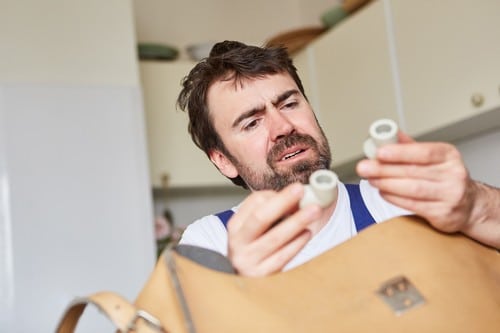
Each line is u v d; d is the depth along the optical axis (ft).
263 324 1.84
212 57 3.38
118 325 1.92
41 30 7.04
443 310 1.87
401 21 6.81
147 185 7.09
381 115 7.16
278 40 8.43
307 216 1.86
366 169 1.82
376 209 2.79
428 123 6.48
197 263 1.98
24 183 6.67
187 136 8.64
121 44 7.29
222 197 9.74
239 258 1.94
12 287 6.45
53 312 6.50
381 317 1.85
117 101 7.13
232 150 3.23
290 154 3.03
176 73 8.73
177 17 9.64
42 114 6.86
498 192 2.15
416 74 6.61
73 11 7.18
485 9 5.69
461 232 2.11
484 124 6.55
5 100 6.77
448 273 1.95
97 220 6.81
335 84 8.01
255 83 3.17
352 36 7.66
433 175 1.85
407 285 1.90
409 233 2.02
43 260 6.57
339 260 1.96
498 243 2.14
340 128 7.94
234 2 10.06
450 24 6.13
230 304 1.87
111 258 6.78
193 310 1.88
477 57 5.80
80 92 7.02
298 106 3.16
